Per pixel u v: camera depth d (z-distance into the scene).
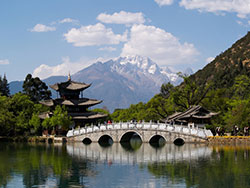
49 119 114.25
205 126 100.94
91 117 125.62
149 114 120.44
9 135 123.81
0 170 58.34
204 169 55.41
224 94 119.56
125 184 47.56
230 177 49.91
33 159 70.50
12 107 127.50
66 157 72.88
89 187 46.53
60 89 133.62
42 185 47.97
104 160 67.88
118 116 159.62
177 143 94.88
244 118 91.00
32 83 164.75
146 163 62.84
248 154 68.56
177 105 118.56
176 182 47.94
